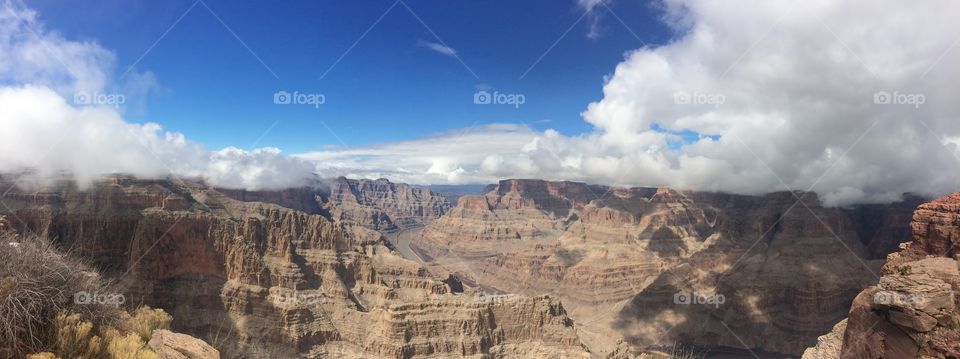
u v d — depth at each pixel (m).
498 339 112.06
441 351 106.00
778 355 158.75
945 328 22.53
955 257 29.55
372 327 114.44
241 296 115.25
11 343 16.70
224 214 160.12
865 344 26.42
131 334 20.61
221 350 31.47
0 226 22.09
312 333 110.88
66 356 17.81
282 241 136.50
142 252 117.75
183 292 115.94
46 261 19.27
